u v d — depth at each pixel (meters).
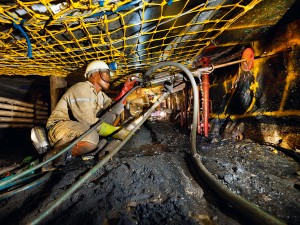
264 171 1.92
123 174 1.98
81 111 2.70
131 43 2.63
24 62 3.23
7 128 5.07
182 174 1.95
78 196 1.71
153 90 6.42
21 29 1.96
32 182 2.11
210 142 3.20
